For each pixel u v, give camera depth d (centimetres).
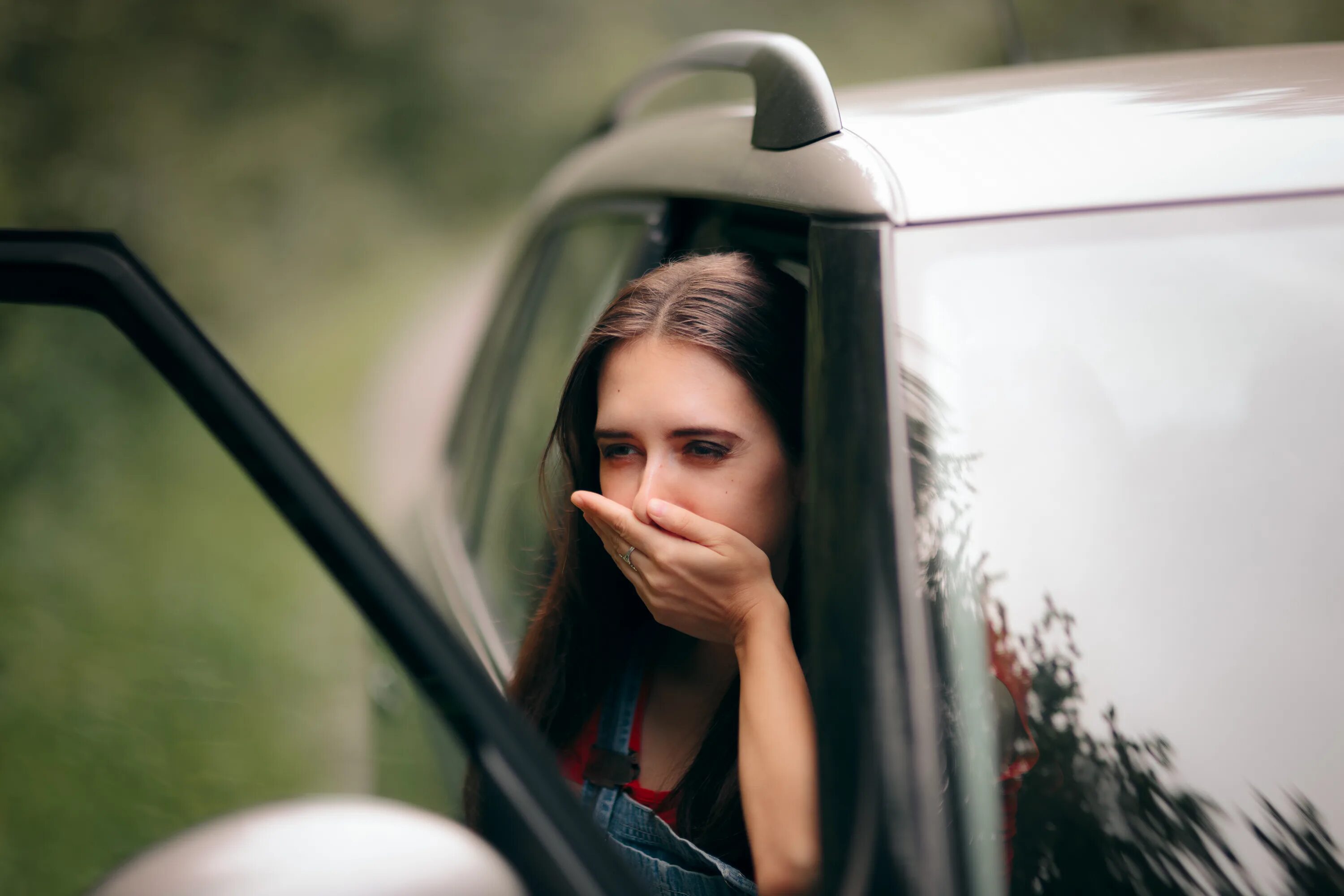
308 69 1005
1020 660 100
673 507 112
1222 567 104
